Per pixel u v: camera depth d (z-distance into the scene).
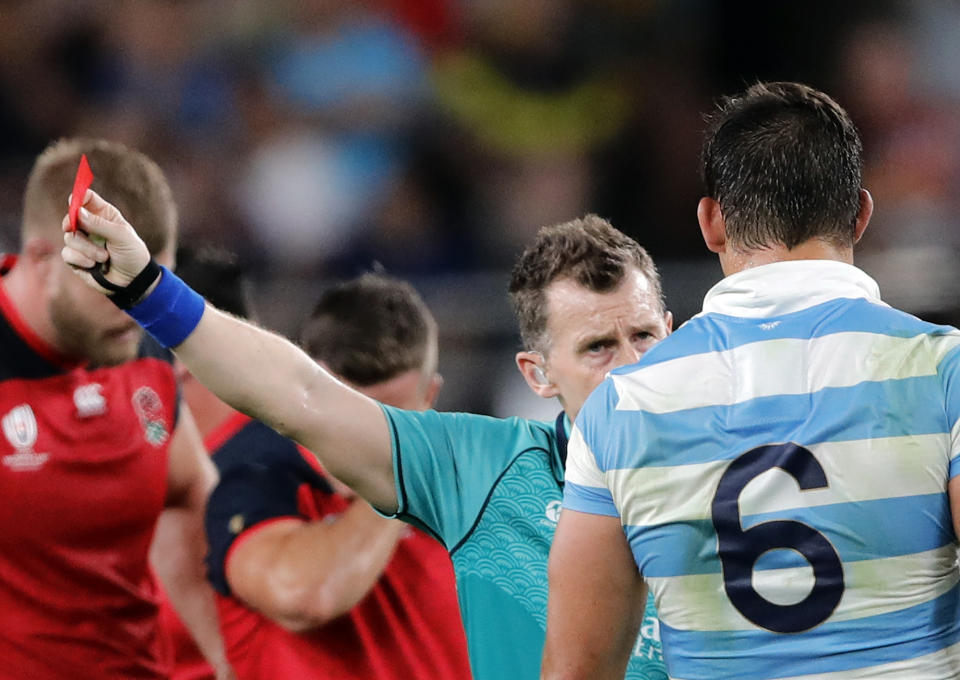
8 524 12.01
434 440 9.16
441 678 11.32
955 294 22.42
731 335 7.59
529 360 10.41
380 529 11.21
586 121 30.61
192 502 13.62
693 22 31.00
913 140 29.27
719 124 8.14
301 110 31.08
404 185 30.38
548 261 10.14
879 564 7.10
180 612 13.78
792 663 7.11
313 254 29.86
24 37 31.09
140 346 12.99
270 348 8.05
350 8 31.75
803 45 30.42
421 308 12.42
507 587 9.45
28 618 12.25
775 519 7.17
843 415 7.20
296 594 11.08
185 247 14.62
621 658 7.97
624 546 7.73
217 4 31.94
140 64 31.42
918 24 30.09
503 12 31.08
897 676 7.06
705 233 8.25
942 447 7.16
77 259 7.54
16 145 30.88
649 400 7.55
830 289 7.62
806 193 7.70
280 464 11.88
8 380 11.97
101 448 12.39
